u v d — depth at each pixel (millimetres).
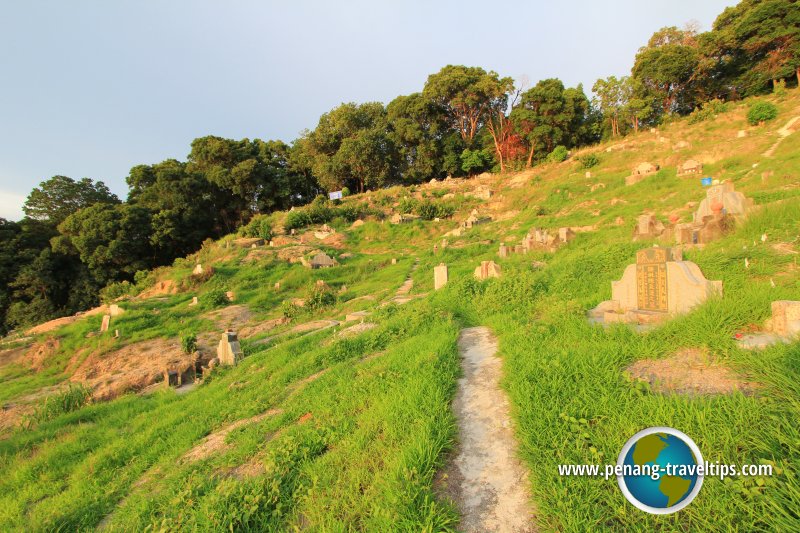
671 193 20359
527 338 5613
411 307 9688
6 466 6781
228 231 48156
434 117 48312
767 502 2186
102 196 48031
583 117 43188
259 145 52719
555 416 3408
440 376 4824
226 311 17641
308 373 7227
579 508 2492
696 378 3637
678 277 5730
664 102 40688
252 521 3156
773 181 13984
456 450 3512
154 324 16469
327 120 50562
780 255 6531
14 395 12188
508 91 43906
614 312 6180
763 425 2686
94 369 13219
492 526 2631
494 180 40500
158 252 39281
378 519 2699
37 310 33281
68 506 4793
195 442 5770
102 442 6996
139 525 3668
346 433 4133
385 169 45594
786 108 28250
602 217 19922
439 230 30766
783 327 4152
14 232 37625
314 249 26891
